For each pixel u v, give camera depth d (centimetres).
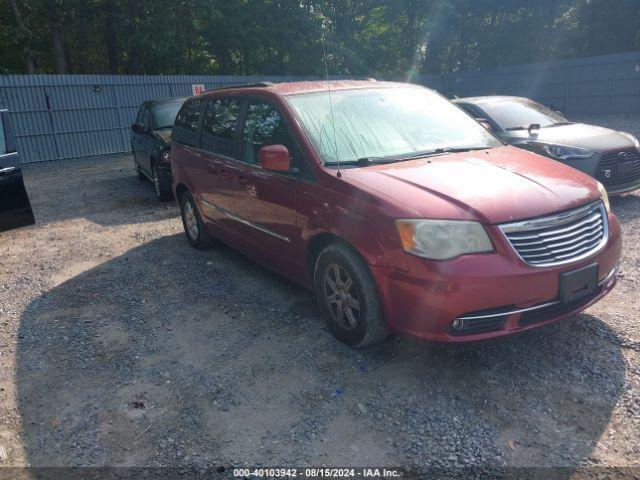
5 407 329
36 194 1066
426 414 299
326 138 402
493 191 327
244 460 274
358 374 341
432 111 467
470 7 3103
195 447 285
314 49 2598
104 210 880
